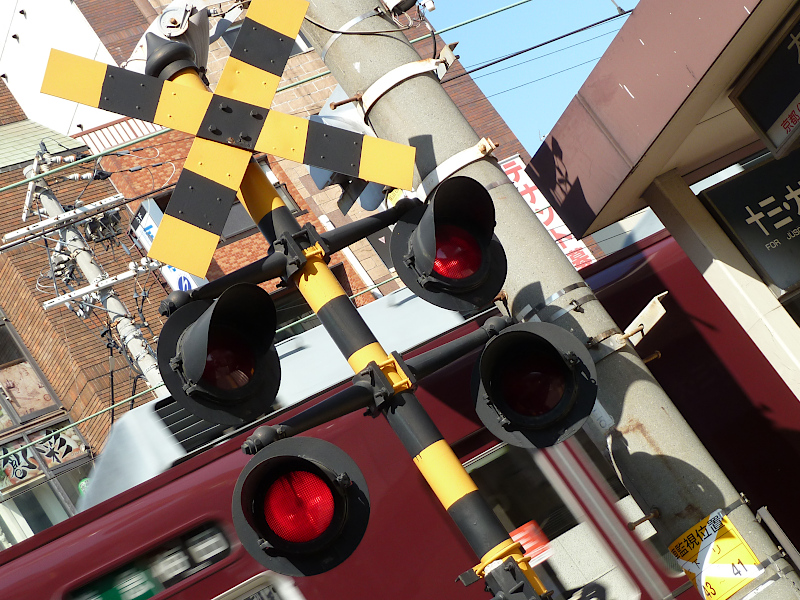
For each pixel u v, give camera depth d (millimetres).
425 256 3982
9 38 24828
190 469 6316
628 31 6355
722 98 6645
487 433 6758
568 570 6363
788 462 8062
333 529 3254
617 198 7305
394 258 4160
